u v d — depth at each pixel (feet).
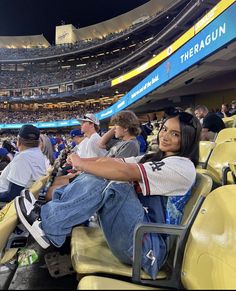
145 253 5.00
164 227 4.95
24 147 10.02
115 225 5.29
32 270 7.45
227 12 22.44
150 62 54.80
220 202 5.42
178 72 33.47
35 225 5.96
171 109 6.16
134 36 123.75
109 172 5.28
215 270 4.89
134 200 5.39
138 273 4.80
